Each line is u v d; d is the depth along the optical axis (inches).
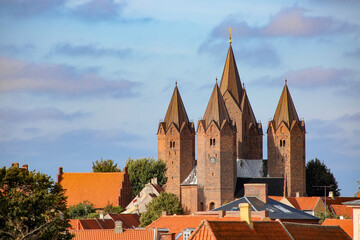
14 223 4798.2
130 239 5821.9
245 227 4092.0
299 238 4215.1
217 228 4001.0
